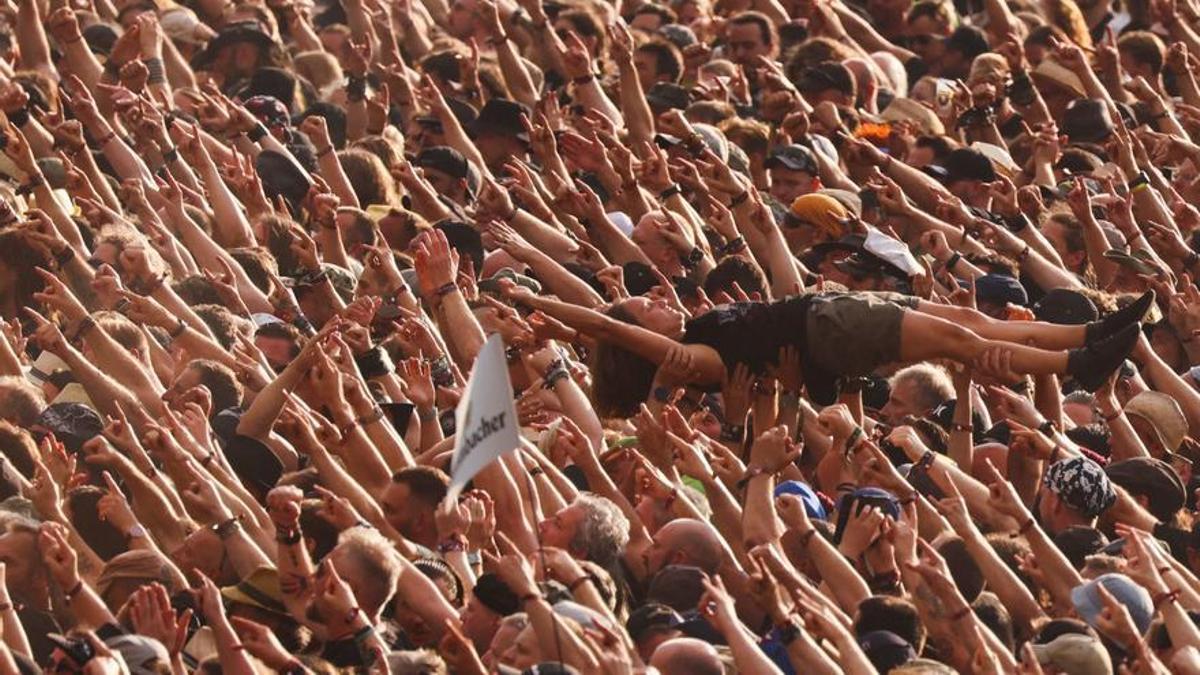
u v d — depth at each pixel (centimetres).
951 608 2553
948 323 2847
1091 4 5650
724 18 5191
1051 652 2567
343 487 2770
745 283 3553
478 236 3631
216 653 2347
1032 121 4800
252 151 3897
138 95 3856
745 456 3006
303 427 2792
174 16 4556
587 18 4700
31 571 2558
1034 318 3700
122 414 2784
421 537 2720
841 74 4528
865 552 2741
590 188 3828
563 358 3103
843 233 3784
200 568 2609
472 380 2322
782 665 2492
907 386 3353
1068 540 2952
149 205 3559
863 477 2889
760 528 2747
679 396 3145
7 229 3312
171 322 3162
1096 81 4806
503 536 2559
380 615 2528
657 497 2795
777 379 2897
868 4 5447
